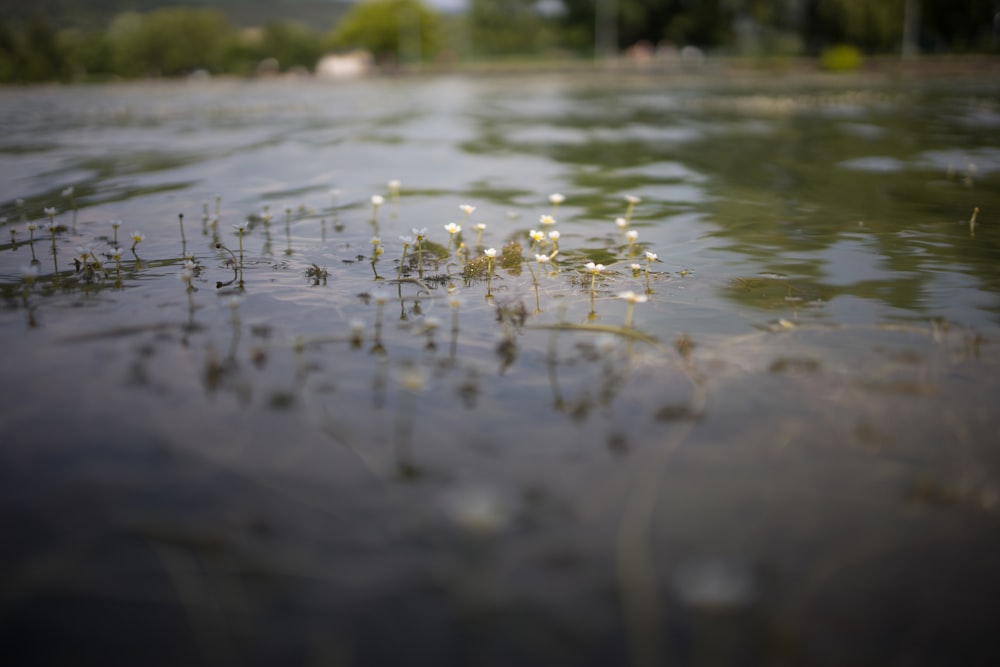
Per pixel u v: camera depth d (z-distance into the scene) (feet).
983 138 27.30
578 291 9.30
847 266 10.46
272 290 9.14
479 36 207.62
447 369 6.67
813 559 4.22
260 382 6.32
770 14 166.71
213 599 3.86
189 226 13.39
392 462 5.11
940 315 8.20
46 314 8.05
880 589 4.00
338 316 8.12
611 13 178.50
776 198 16.37
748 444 5.41
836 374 6.60
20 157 24.77
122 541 4.29
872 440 5.47
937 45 150.00
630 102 55.01
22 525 4.42
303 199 16.43
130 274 9.90
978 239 12.04
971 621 3.77
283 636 3.64
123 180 19.47
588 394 6.19
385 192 17.47
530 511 4.61
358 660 3.49
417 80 122.83
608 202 16.21
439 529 4.43
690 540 4.36
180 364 6.66
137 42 216.95
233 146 28.25
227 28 237.86
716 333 7.68
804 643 3.63
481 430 5.57
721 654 3.55
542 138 30.91
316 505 4.63
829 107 44.34
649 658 3.51
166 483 4.83
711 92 65.21
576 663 3.48
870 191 16.98
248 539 4.32
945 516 4.60
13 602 3.84
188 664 3.48
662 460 5.19
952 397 6.14
